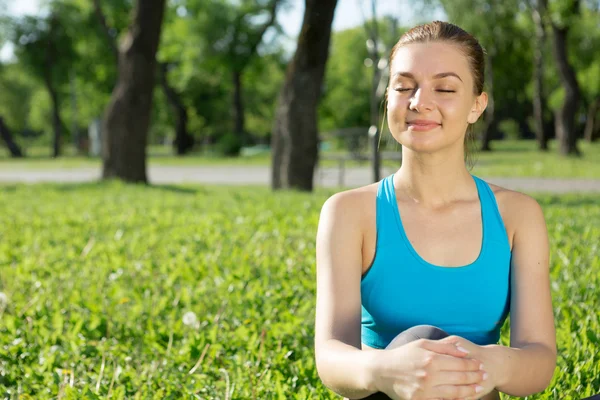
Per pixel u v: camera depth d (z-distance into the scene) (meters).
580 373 3.34
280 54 51.47
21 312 4.75
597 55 39.97
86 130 79.75
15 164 37.88
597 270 5.58
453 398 1.76
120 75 18.12
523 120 70.12
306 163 15.54
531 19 35.56
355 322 2.12
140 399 3.28
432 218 2.17
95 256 7.09
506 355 1.92
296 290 5.20
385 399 1.92
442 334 1.94
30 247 7.58
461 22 29.73
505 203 2.24
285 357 3.75
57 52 49.09
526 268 2.21
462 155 2.21
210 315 4.68
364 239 2.20
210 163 34.34
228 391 3.23
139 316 4.70
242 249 7.02
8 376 3.70
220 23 47.81
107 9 45.88
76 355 3.94
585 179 19.84
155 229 8.78
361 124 67.88
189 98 57.44
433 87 2.12
